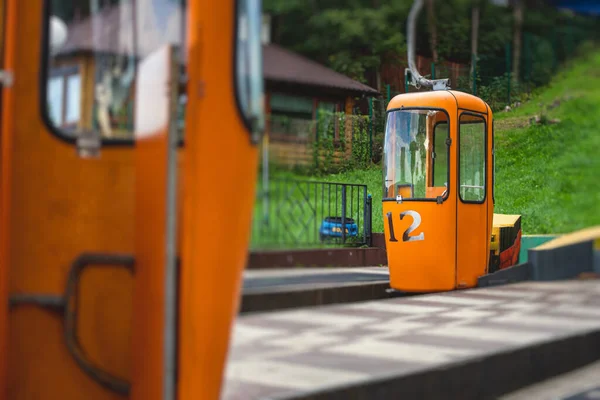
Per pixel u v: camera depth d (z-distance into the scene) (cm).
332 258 745
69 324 274
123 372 274
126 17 277
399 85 786
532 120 1335
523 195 1250
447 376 494
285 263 624
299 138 594
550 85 1441
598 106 1545
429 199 884
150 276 263
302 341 571
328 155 679
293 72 556
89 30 279
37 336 276
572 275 1023
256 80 279
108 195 276
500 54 1070
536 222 1227
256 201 286
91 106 278
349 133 715
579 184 1312
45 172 278
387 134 823
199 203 260
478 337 620
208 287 263
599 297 860
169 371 258
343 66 639
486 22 958
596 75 1534
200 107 262
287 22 547
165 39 273
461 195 907
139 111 273
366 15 629
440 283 894
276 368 470
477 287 934
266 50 539
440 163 894
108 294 274
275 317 648
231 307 273
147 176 266
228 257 268
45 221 278
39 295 276
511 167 1252
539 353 605
